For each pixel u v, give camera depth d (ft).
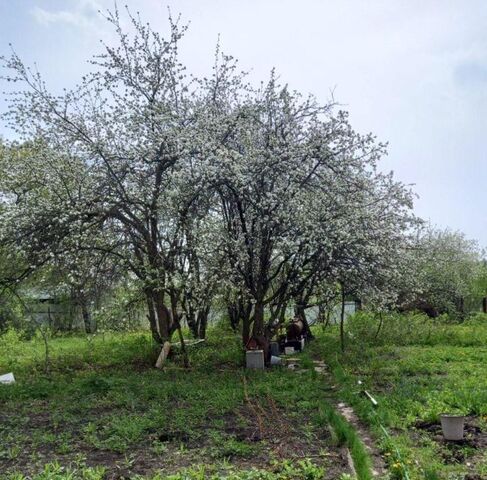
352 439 20.84
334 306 58.44
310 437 22.58
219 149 38.93
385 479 18.06
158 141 40.70
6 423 26.48
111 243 42.86
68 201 38.91
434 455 20.26
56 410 28.48
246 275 41.91
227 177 38.99
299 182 41.16
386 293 45.73
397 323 60.13
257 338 42.96
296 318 56.54
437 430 23.58
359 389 31.86
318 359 48.88
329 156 41.45
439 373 38.45
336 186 41.52
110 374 39.37
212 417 26.18
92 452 21.49
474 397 27.86
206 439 22.59
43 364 46.29
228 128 42.39
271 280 43.91
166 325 45.68
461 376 36.47
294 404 28.89
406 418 25.13
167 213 41.19
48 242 39.52
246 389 31.78
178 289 41.01
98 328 43.73
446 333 59.31
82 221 39.88
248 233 41.52
